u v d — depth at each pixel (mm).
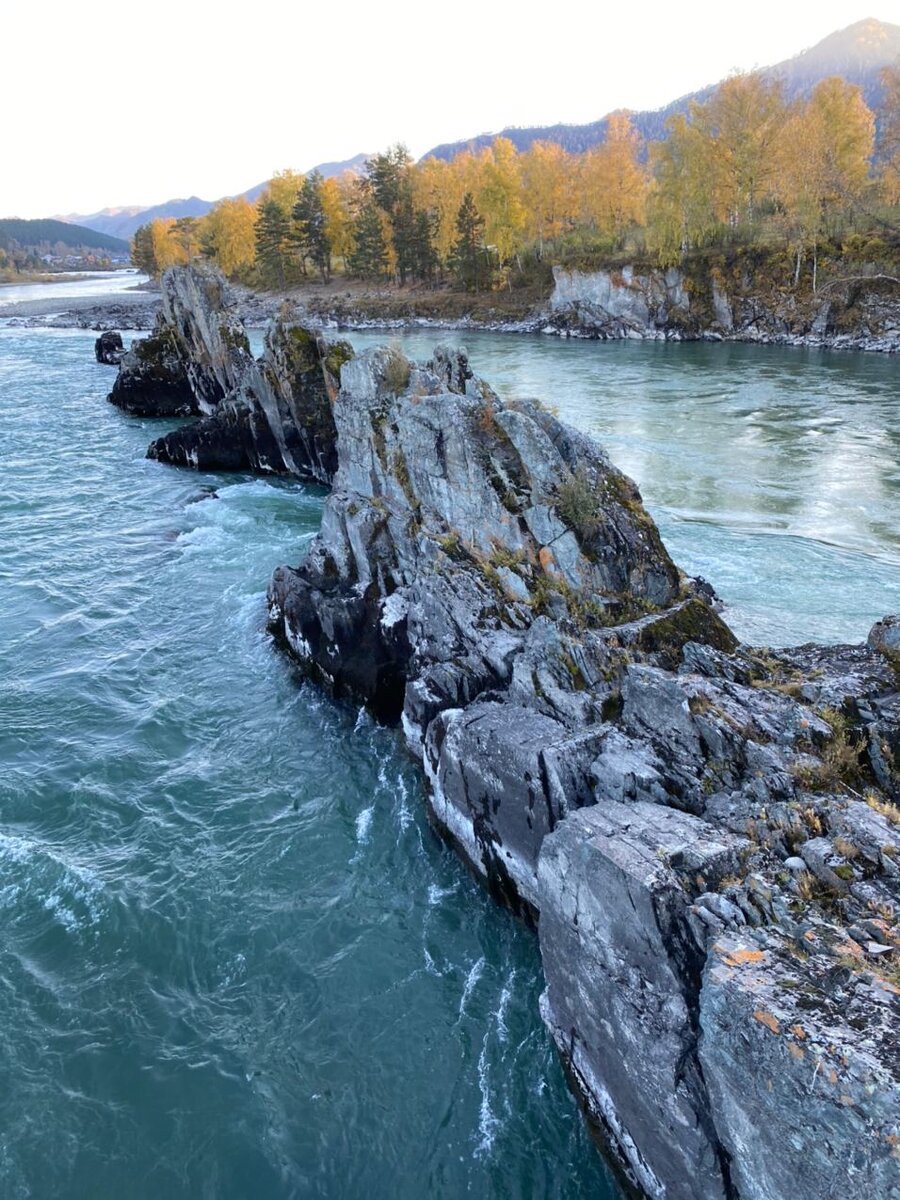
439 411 21328
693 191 87812
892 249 78188
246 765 20547
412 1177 11469
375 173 125250
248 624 27453
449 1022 13625
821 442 43875
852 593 25953
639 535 19047
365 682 22062
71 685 24172
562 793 13625
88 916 15844
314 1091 12617
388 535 23703
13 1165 11578
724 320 87188
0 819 18562
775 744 12859
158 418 60406
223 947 15227
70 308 139750
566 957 11547
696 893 10078
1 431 54844
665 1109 9719
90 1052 13227
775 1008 8219
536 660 16547
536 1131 11922
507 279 111812
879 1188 7141
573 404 54938
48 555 33906
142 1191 11312
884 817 10977
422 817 18422
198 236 166000
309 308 117688
